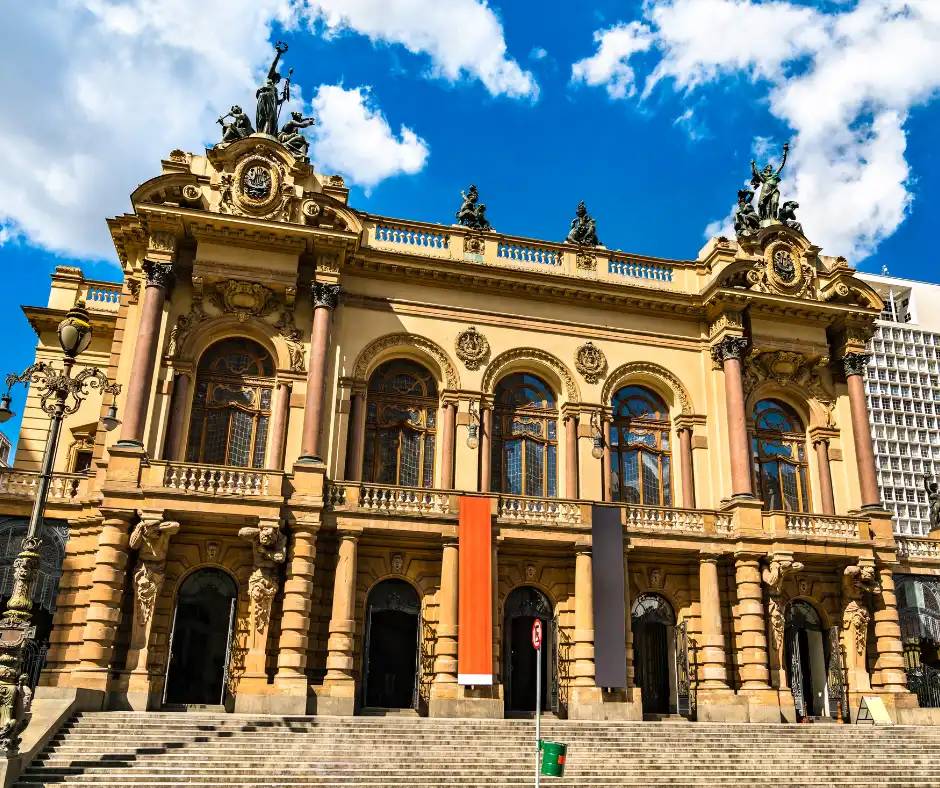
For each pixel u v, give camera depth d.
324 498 33.25
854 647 37.03
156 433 33.62
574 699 33.53
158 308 34.44
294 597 31.48
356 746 25.56
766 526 37.06
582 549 34.66
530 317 39.44
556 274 39.28
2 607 31.84
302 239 35.78
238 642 31.92
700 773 26.31
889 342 84.75
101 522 32.00
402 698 33.50
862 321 41.97
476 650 32.28
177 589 32.16
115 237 36.88
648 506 36.34
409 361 38.38
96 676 29.19
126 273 36.78
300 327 36.41
